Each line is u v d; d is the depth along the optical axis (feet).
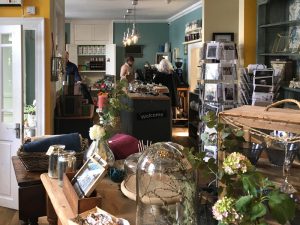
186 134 28.37
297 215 4.41
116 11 33.91
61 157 6.75
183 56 34.55
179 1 27.91
